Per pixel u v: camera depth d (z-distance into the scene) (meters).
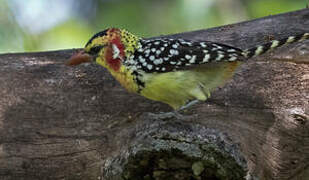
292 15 9.81
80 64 9.12
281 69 8.68
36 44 13.45
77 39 14.05
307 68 8.59
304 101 8.34
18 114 8.44
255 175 7.95
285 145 8.20
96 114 8.45
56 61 9.38
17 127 8.32
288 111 8.26
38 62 9.32
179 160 7.11
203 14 14.41
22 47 13.16
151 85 7.82
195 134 7.21
